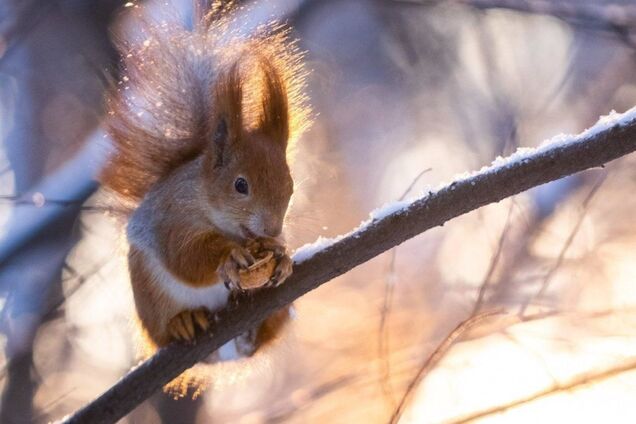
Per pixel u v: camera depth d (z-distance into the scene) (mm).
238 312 3748
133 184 3824
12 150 4410
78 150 4238
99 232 4199
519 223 4246
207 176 3787
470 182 3732
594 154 3725
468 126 4785
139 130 3820
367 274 4383
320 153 4406
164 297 3783
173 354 3746
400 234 3736
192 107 3812
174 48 3816
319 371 4262
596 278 4215
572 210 4270
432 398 4094
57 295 4180
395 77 4996
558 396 4102
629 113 3729
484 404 4082
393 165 4914
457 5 4219
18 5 4293
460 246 4352
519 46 4871
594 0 4352
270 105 3805
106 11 4281
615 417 4102
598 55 4785
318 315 4328
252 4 4176
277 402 4211
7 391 4188
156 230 3791
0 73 4383
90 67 4234
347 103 4926
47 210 4160
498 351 4121
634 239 4355
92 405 3730
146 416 4184
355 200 4547
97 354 4270
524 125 4453
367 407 4156
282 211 3785
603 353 4016
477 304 3930
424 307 4281
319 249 3746
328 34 4922
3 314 4172
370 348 4254
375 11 4914
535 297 4035
